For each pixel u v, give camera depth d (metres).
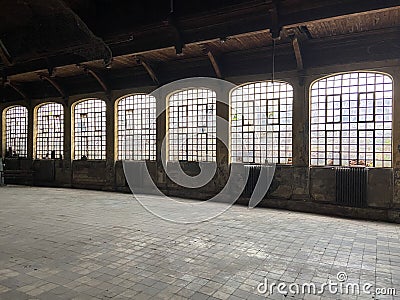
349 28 8.44
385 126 8.85
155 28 8.67
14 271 4.72
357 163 9.23
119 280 4.43
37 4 8.59
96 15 9.41
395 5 6.51
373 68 8.80
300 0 7.20
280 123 10.52
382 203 8.66
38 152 16.58
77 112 15.33
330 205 9.36
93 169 14.71
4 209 9.71
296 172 9.95
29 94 16.34
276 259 5.33
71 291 4.07
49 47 9.41
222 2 7.78
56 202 11.06
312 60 9.66
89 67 12.82
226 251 5.73
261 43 9.92
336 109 9.54
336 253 5.67
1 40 9.69
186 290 4.13
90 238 6.50
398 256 5.53
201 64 11.80
